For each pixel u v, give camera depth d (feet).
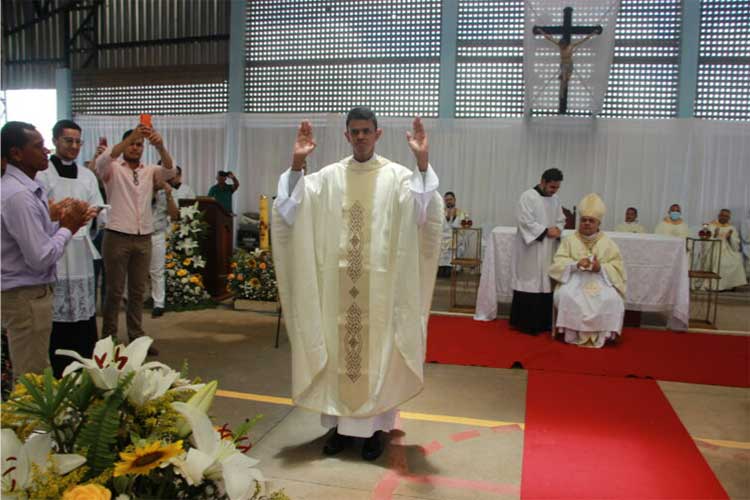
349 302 8.83
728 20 28.50
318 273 9.02
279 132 32.65
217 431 4.19
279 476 8.45
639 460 9.15
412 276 8.70
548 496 8.00
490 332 17.57
